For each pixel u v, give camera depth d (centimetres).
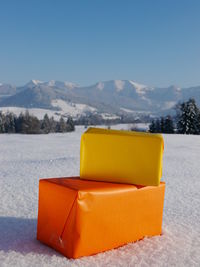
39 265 247
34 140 2448
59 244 272
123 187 290
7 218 391
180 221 405
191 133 4825
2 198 507
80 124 13462
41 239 301
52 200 284
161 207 332
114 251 282
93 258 264
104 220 275
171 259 274
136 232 308
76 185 280
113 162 305
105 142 305
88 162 309
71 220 261
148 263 262
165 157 1272
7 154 1388
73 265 248
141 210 308
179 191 632
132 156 304
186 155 1404
